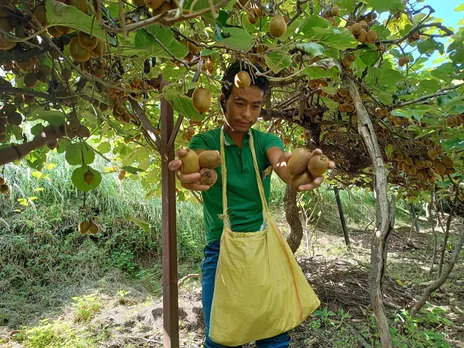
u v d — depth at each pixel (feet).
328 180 13.94
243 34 3.32
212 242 5.65
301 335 9.94
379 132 8.62
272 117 8.93
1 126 4.65
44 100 5.11
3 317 12.01
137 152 8.48
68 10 2.69
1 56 3.50
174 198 5.60
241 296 4.82
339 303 11.67
